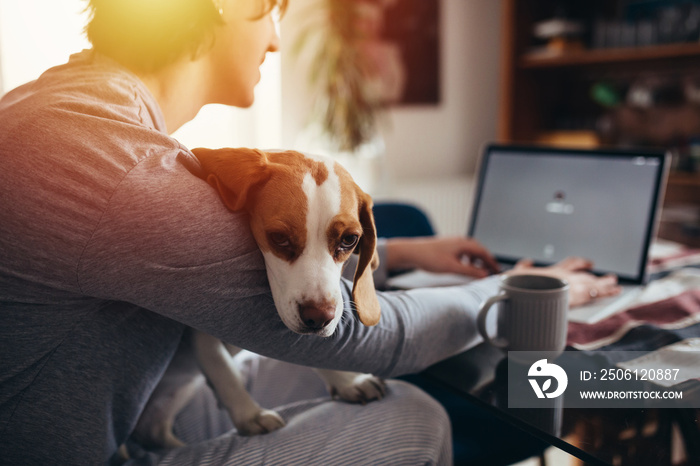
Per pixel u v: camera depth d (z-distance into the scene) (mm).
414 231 1519
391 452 733
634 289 1099
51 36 2031
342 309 644
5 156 562
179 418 936
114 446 717
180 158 635
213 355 808
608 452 576
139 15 679
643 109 3160
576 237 1259
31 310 603
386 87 3189
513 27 3209
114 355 669
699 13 2672
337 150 2648
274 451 724
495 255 1380
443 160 3562
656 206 1158
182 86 760
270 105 2662
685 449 578
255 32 799
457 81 3527
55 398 646
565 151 1325
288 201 621
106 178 567
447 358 816
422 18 3268
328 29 2672
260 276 644
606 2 3189
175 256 581
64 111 590
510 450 1000
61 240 560
